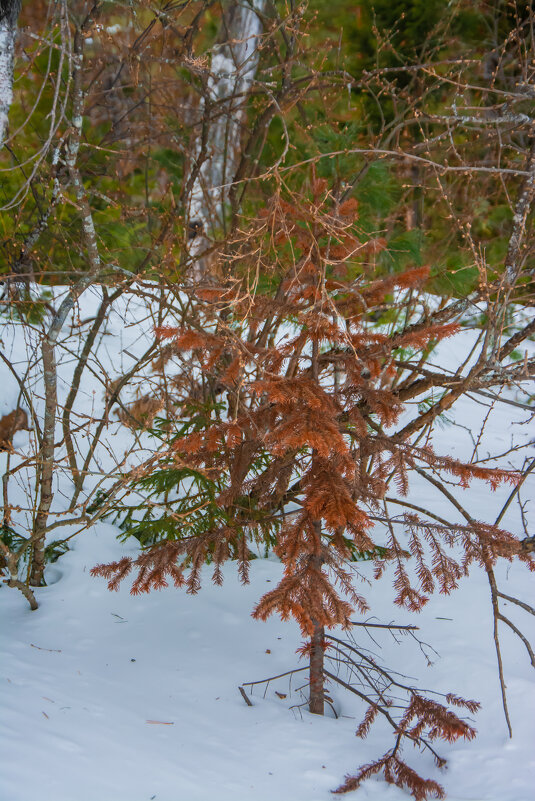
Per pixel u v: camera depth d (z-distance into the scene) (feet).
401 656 12.73
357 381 11.43
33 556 14.75
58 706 9.74
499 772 9.99
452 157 22.50
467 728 9.76
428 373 12.64
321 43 24.12
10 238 15.40
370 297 11.64
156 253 16.22
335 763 9.82
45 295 20.85
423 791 8.99
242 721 10.66
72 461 16.78
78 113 11.64
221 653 12.65
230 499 12.12
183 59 14.78
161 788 8.08
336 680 11.00
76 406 21.48
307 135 18.52
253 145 18.04
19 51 17.52
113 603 14.23
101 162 21.84
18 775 7.45
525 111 19.79
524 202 12.28
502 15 29.45
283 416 10.55
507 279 12.45
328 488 9.89
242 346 10.86
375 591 14.66
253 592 14.66
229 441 11.09
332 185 16.39
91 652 12.39
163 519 14.25
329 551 11.41
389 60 28.45
